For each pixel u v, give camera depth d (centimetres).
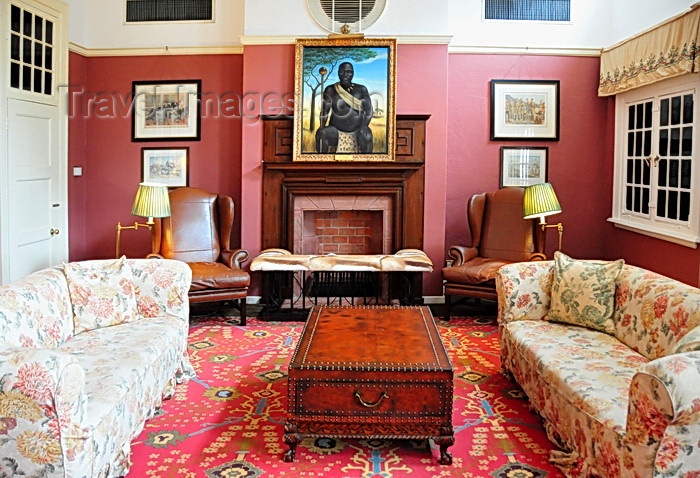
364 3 632
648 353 340
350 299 635
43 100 609
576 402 296
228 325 572
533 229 620
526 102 679
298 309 607
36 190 601
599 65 680
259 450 326
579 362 334
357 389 310
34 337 321
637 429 246
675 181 565
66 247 655
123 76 689
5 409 246
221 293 559
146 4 683
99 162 696
